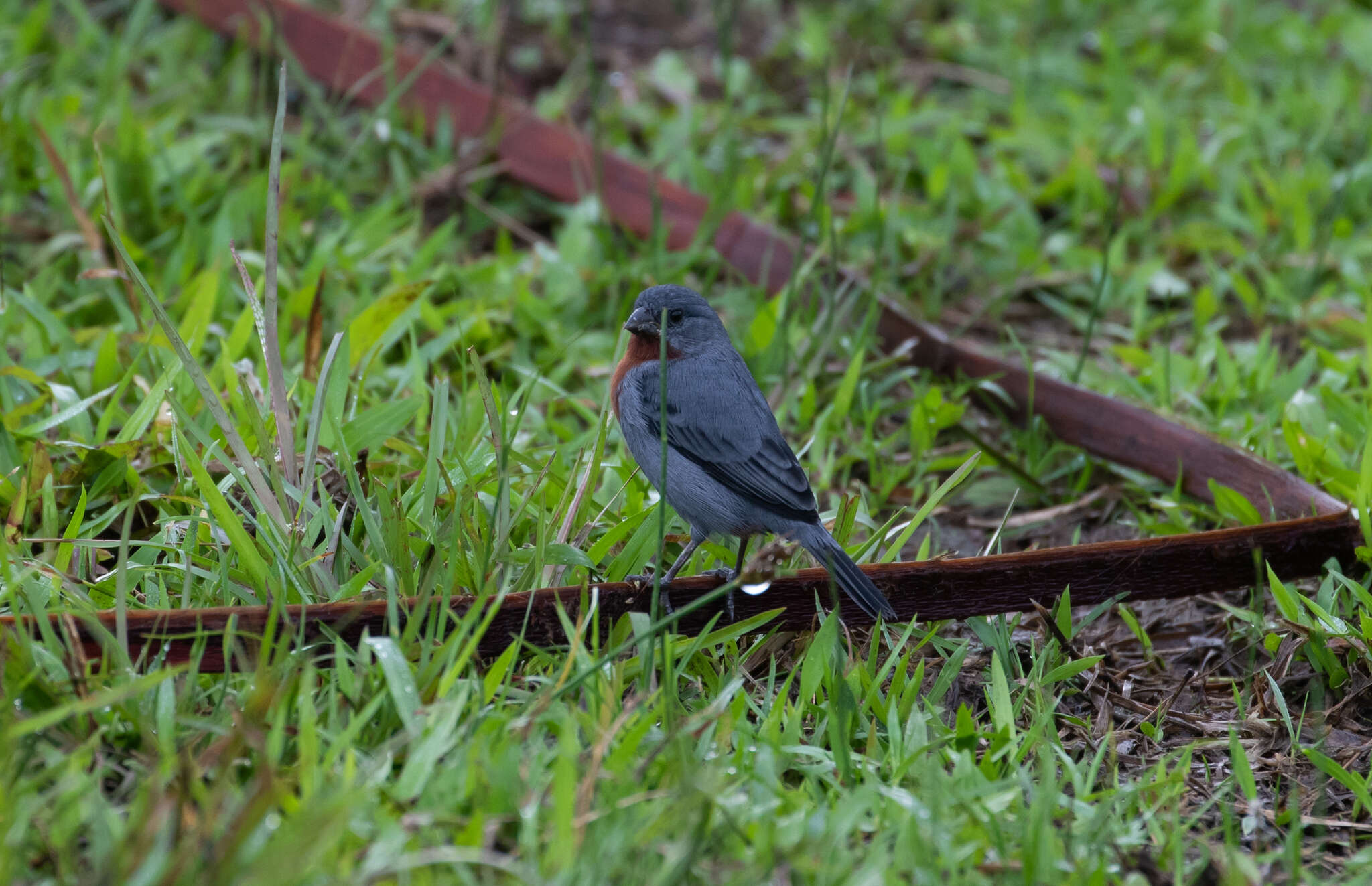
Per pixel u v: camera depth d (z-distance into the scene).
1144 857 6.39
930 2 20.89
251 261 12.65
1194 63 19.44
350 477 8.15
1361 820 7.23
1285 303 13.66
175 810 5.66
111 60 15.41
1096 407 11.42
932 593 8.35
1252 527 8.77
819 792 6.88
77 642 6.78
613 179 14.65
